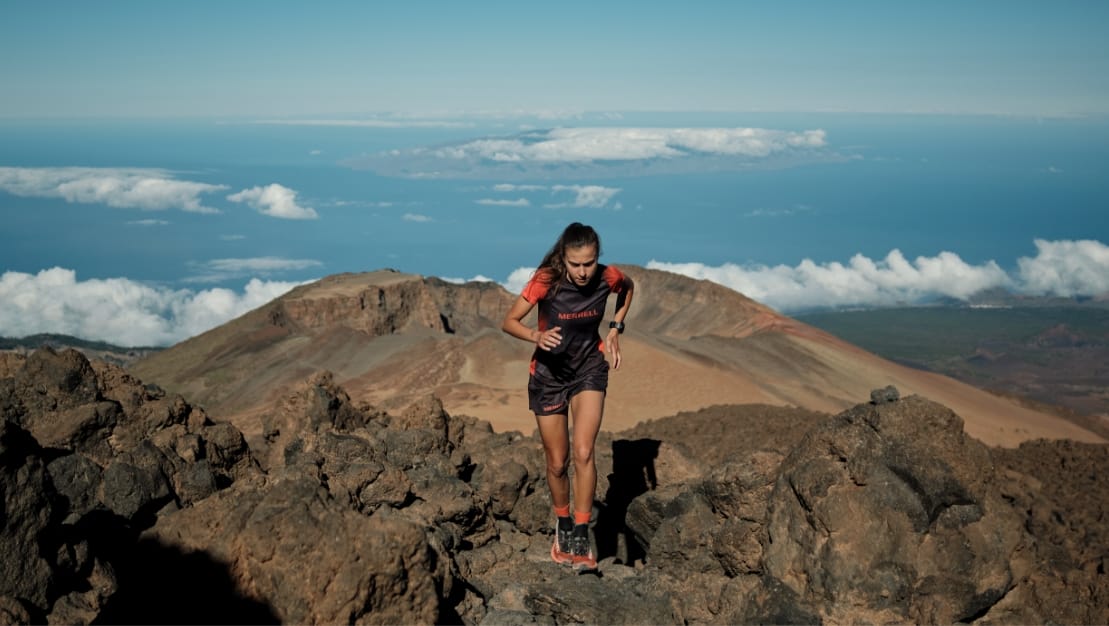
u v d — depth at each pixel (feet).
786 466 20.63
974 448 19.45
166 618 15.40
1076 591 24.32
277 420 35.47
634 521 25.03
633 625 19.13
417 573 15.75
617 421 228.84
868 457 19.19
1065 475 46.96
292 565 15.31
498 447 31.40
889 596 18.20
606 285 20.01
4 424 14.67
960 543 18.71
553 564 22.59
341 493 19.66
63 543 15.01
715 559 22.22
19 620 13.55
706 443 62.34
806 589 19.02
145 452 21.38
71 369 24.48
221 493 17.58
